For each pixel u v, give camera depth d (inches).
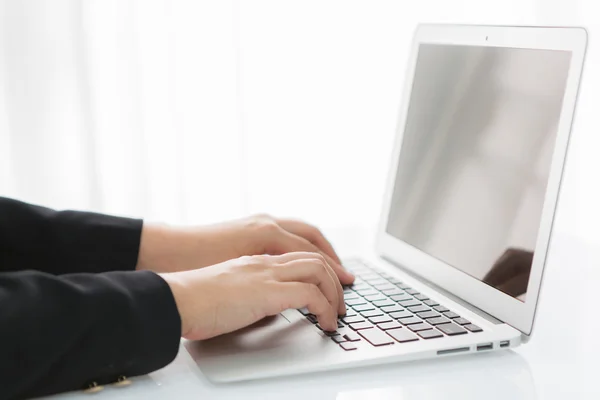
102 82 68.1
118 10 67.1
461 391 25.4
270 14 70.0
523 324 29.9
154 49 68.6
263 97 71.1
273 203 72.7
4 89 66.7
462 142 36.8
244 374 25.7
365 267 39.7
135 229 34.1
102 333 24.6
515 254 31.2
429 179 39.0
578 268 39.0
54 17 66.4
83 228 33.4
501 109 34.3
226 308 27.2
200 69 69.4
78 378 24.6
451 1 71.5
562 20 69.8
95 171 68.1
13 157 67.5
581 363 27.6
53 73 67.1
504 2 71.1
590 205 67.6
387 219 42.5
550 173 30.2
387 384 25.9
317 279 29.7
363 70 71.9
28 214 32.8
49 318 24.1
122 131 68.8
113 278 26.2
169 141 69.9
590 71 66.8
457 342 28.1
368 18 71.2
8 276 25.3
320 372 26.6
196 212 71.4
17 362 23.5
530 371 26.9
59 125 67.8
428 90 40.7
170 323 25.5
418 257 38.4
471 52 37.3
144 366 25.4
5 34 66.0
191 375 26.5
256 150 71.9
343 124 72.4
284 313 31.6
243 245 34.9
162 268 34.1
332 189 73.1
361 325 30.2
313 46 71.0
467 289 33.8
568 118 29.9
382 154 73.2
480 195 34.5
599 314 32.8
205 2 68.7
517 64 33.7
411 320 30.6
